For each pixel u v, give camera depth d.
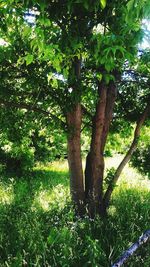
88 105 8.81
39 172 15.98
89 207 8.23
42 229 7.30
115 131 9.20
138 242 4.36
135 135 8.41
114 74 7.62
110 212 8.57
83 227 7.23
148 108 8.27
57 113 8.25
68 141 8.15
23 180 13.82
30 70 6.74
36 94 7.40
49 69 6.30
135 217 8.00
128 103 8.88
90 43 4.26
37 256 5.95
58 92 7.03
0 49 6.59
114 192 10.27
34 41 4.28
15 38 6.36
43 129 9.16
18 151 13.76
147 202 9.06
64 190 10.47
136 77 8.41
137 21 4.04
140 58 7.04
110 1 4.00
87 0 3.73
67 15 4.18
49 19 4.16
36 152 15.51
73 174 8.26
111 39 3.97
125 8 3.83
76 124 7.86
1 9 4.19
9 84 7.48
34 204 9.23
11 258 5.91
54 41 4.40
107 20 4.14
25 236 6.91
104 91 7.89
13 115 8.05
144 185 11.27
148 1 3.13
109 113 8.23
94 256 5.55
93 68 7.07
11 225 7.62
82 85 6.66
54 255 6.04
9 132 8.44
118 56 4.02
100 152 8.32
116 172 8.42
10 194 10.85
